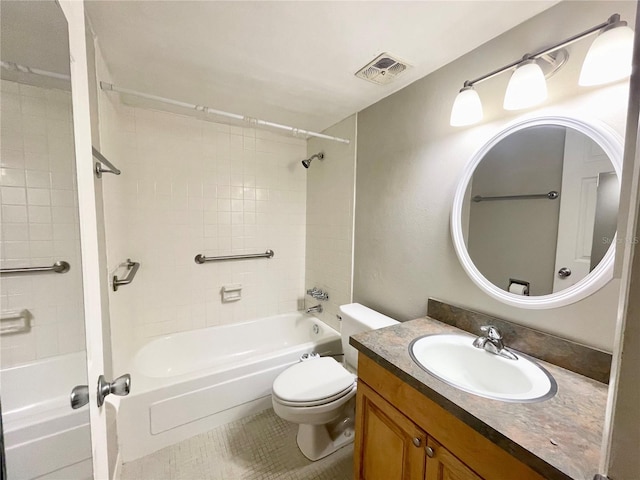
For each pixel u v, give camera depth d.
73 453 0.55
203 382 1.67
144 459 1.49
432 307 1.44
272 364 1.90
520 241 1.10
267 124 1.72
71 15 0.58
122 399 1.45
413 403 0.92
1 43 0.40
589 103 0.91
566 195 0.97
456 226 1.32
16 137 0.44
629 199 0.37
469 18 1.06
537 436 0.64
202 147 2.22
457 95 1.23
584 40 0.91
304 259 2.78
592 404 0.76
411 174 1.58
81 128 0.60
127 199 1.96
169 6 1.02
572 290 0.94
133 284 2.02
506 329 1.12
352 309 1.83
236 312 2.47
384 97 1.76
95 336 0.66
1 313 0.42
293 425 1.76
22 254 0.46
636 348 0.34
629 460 0.34
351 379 1.53
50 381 0.49
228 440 1.62
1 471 0.38
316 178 2.54
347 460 1.50
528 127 1.07
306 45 1.25
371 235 1.90
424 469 0.88
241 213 2.43
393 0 0.98
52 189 0.52
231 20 1.09
